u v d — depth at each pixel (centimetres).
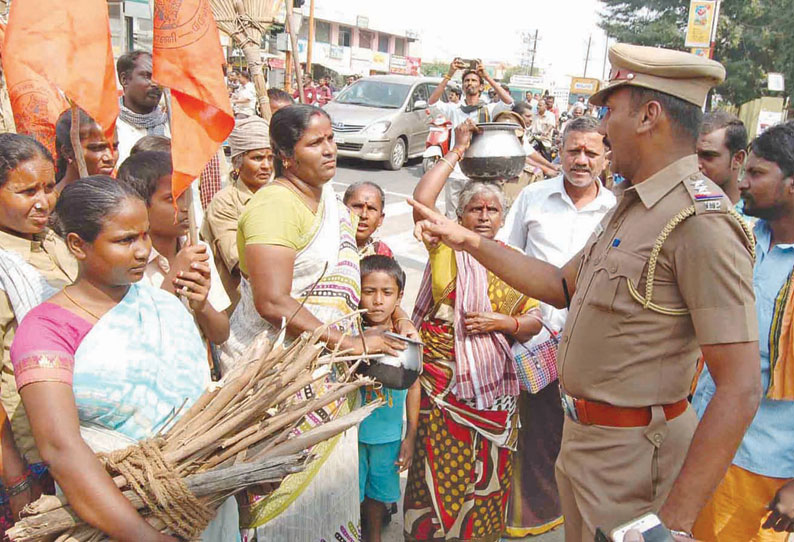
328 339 232
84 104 213
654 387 195
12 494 192
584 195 335
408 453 297
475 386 279
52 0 214
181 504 160
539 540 329
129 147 388
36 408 153
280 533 239
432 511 295
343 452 250
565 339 214
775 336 234
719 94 2792
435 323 290
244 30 374
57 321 162
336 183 1164
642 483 199
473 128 310
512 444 299
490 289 288
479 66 805
